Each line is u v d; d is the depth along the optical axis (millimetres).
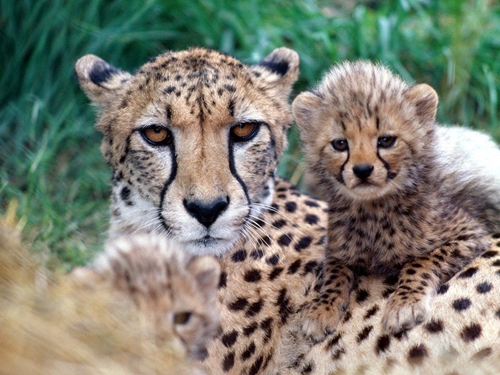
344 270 9180
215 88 8914
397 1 15617
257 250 9344
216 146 8852
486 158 10070
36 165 12469
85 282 6574
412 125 8820
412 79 14945
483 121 14867
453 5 15141
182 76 8992
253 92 9266
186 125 8805
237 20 14867
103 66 9984
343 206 9117
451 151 9883
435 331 8312
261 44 14539
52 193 13133
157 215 9008
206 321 7121
